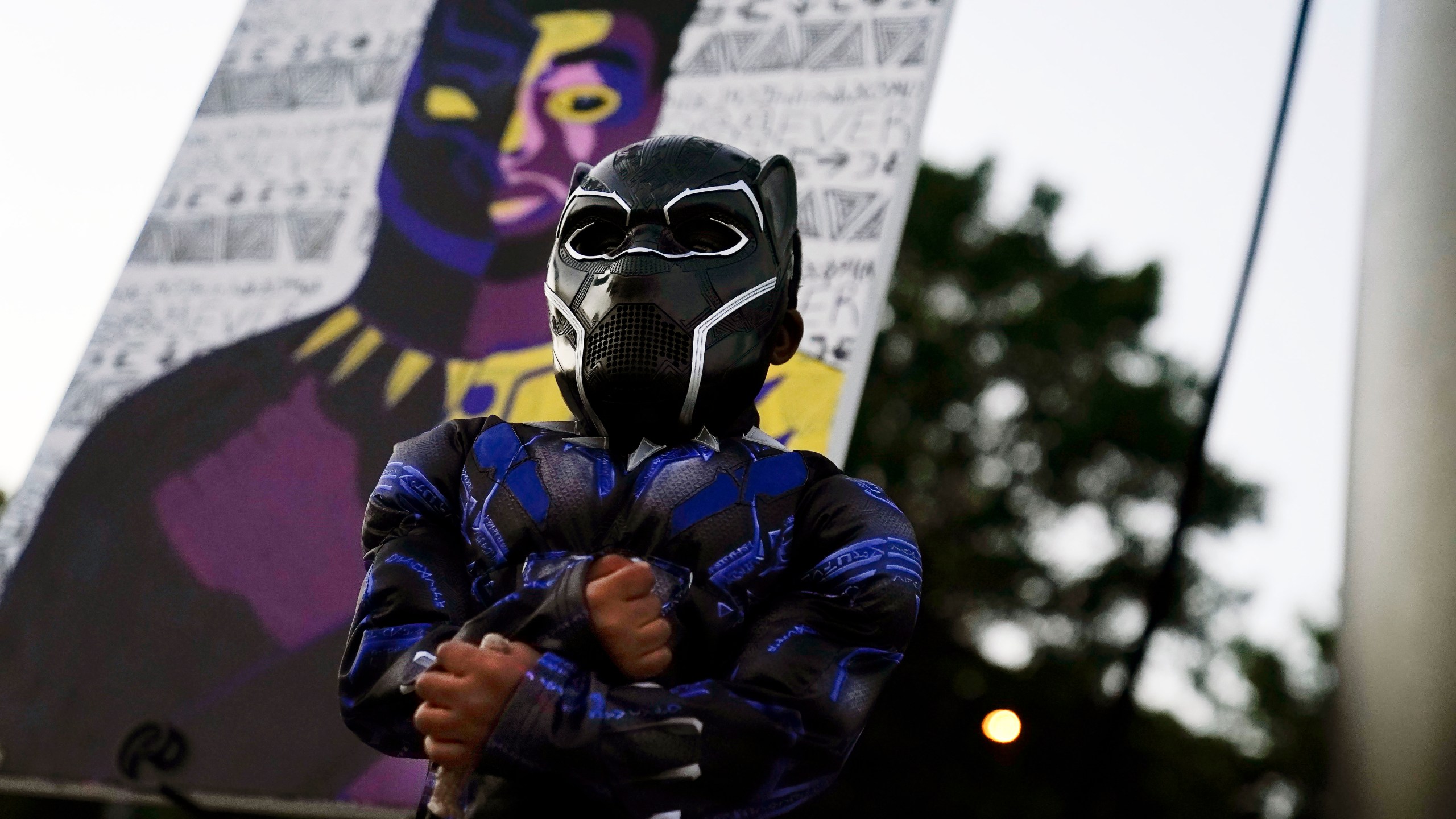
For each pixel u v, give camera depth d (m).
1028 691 10.81
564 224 1.39
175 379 3.32
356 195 3.47
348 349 3.26
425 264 3.32
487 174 3.40
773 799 1.10
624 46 3.46
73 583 3.11
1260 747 12.29
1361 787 2.92
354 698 1.17
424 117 3.52
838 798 10.23
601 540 1.22
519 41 3.55
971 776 10.35
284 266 3.41
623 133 3.37
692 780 1.05
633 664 1.07
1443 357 2.51
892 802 10.24
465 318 3.23
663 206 1.34
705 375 1.29
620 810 1.05
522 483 1.27
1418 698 2.53
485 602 1.23
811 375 2.85
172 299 3.45
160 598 3.06
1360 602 3.02
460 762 1.04
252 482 3.15
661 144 1.40
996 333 12.22
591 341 1.29
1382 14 3.26
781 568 1.23
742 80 3.31
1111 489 11.96
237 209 3.53
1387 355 2.89
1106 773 3.59
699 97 3.33
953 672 10.79
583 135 3.39
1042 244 12.37
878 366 12.06
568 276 1.34
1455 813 2.32
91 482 3.22
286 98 3.67
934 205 12.38
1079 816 3.58
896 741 10.42
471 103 3.51
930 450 11.95
